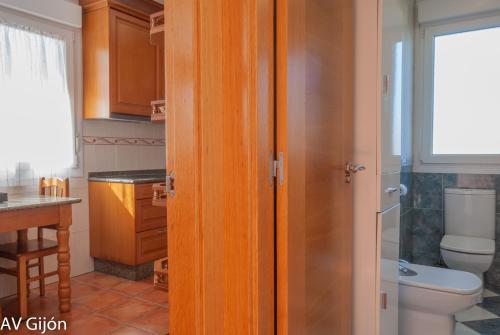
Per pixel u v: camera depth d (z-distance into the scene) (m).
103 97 2.98
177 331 1.04
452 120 3.36
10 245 2.41
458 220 3.18
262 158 1.01
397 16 2.03
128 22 3.10
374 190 1.75
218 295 1.02
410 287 2.10
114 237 3.04
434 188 3.37
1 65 2.54
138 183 2.94
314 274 1.30
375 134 1.74
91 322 2.19
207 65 0.99
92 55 3.03
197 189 0.98
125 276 3.02
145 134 3.65
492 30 3.17
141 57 3.22
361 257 1.78
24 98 2.68
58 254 2.33
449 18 3.28
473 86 3.26
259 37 0.98
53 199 2.34
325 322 1.43
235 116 1.00
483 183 3.18
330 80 1.45
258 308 0.99
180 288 1.03
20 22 2.64
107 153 3.30
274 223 1.08
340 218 1.60
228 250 1.02
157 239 3.11
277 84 1.06
